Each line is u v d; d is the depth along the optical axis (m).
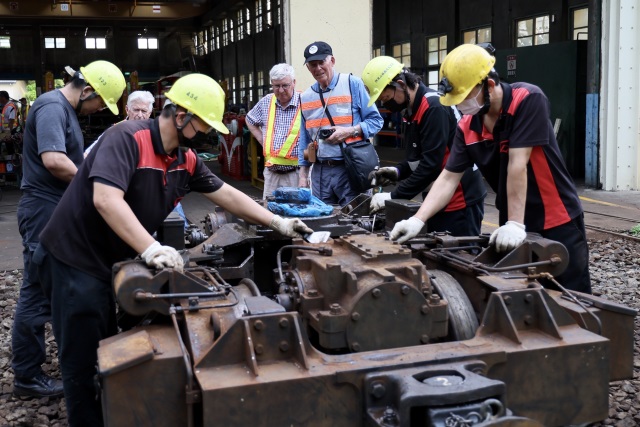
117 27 44.94
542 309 3.14
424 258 4.15
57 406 4.40
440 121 4.87
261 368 2.76
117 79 4.59
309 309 3.23
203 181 3.68
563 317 3.19
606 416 3.09
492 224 10.29
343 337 3.04
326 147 6.12
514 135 3.82
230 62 44.81
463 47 3.73
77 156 4.56
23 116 17.91
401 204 4.62
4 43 43.59
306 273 3.42
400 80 4.95
